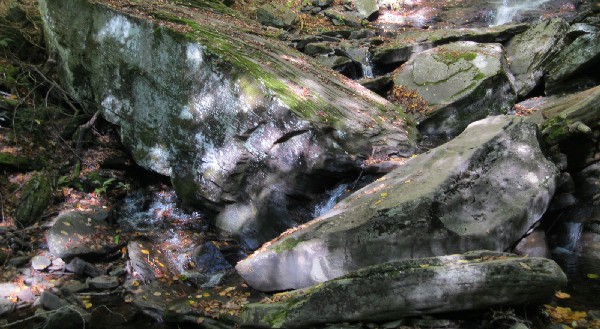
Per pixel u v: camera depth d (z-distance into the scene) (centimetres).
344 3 976
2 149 618
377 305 385
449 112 624
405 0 1013
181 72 570
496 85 631
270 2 939
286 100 516
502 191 468
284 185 533
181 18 634
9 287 477
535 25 722
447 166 472
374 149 540
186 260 539
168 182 650
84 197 618
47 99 700
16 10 755
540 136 521
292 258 450
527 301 387
